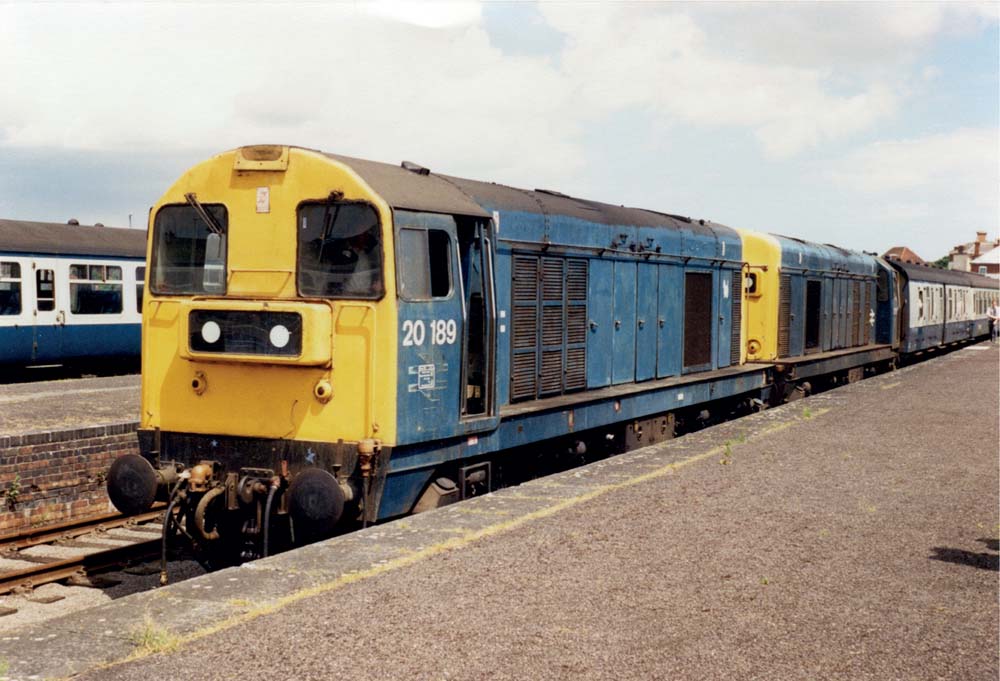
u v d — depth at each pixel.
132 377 21.53
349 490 7.25
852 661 4.66
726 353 15.11
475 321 8.70
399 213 7.44
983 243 106.69
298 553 6.41
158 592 5.53
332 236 7.48
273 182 7.66
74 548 9.73
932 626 5.17
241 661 4.52
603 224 11.26
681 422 13.73
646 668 4.54
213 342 7.61
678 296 13.33
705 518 7.63
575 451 10.66
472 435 8.42
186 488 7.69
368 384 7.32
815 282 19.14
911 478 9.42
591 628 5.06
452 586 5.75
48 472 10.58
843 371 21.20
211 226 7.86
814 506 8.12
